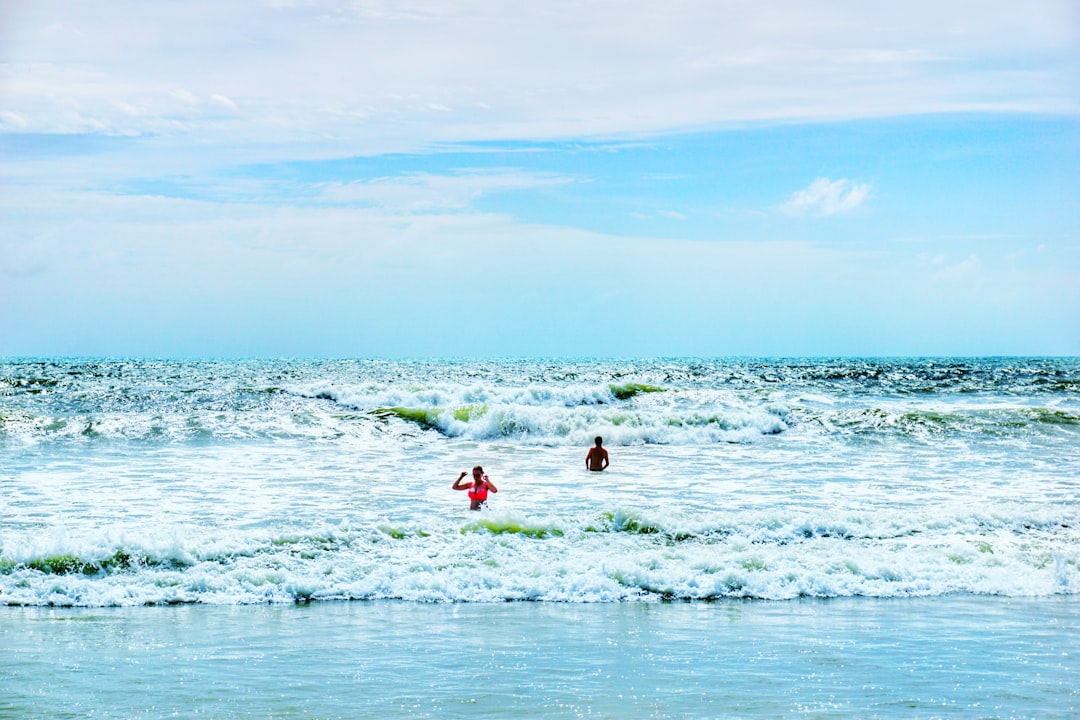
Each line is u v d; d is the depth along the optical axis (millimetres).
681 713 7250
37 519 15672
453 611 11016
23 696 7594
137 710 7277
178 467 22828
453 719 7074
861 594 12062
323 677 8195
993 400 49750
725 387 64500
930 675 8367
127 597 11273
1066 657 8992
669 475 22641
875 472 23125
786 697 7672
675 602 11594
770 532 14922
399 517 16312
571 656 8984
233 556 12758
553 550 13695
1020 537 15055
